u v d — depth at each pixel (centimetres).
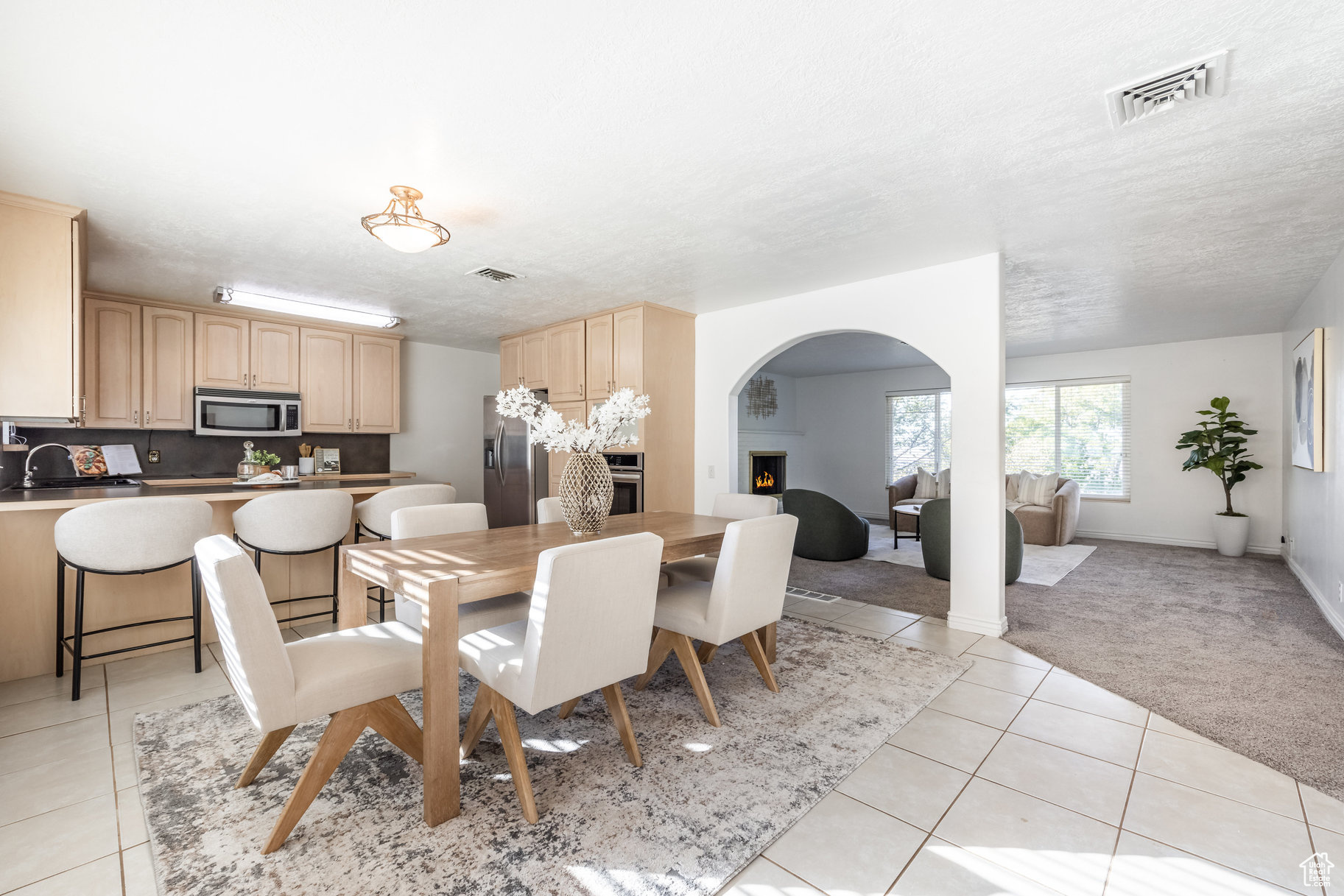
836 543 562
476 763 210
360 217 284
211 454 506
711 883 151
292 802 165
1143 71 176
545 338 544
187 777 198
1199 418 641
